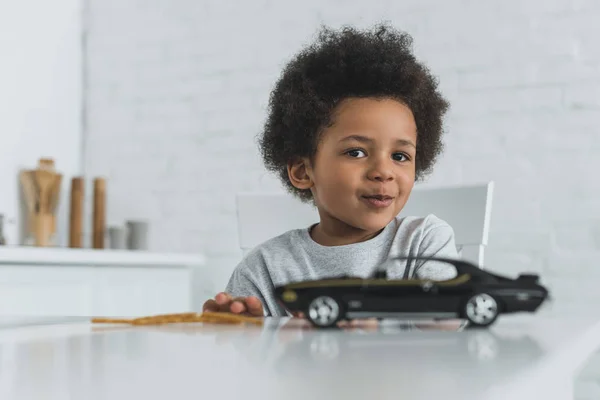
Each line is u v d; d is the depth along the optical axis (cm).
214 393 28
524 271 245
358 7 273
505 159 250
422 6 263
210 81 295
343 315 58
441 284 58
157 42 304
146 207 301
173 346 47
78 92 312
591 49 244
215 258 289
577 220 241
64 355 42
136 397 27
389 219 110
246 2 291
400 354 40
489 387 29
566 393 42
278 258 124
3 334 58
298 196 142
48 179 271
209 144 294
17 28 284
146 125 304
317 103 113
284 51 284
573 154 243
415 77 116
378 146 108
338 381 30
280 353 41
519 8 252
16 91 282
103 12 314
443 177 256
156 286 253
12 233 269
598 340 55
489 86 254
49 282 211
